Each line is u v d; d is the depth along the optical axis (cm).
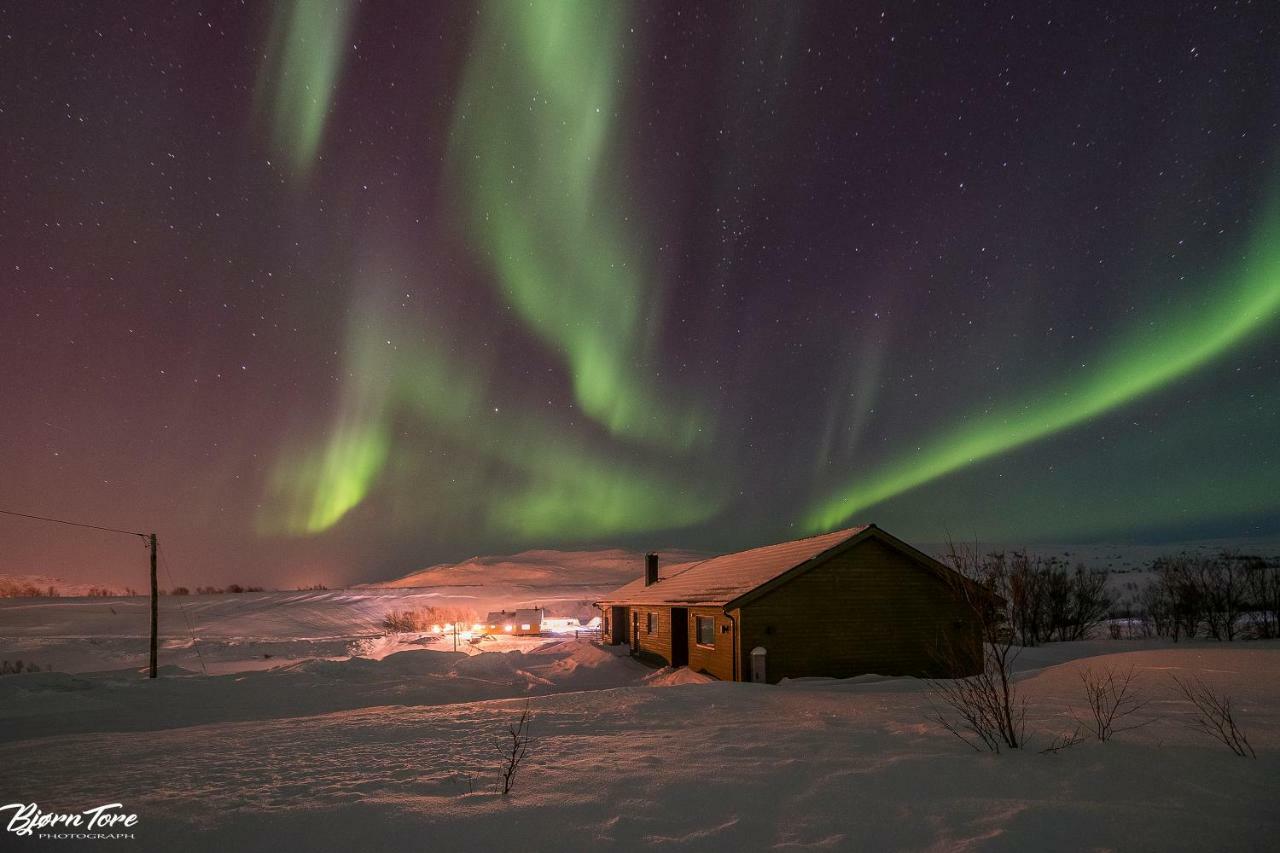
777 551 2262
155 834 485
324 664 2214
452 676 2148
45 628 3900
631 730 862
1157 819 459
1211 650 1330
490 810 516
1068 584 2491
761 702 1106
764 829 472
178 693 1778
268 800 559
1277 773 546
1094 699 929
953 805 504
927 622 1894
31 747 926
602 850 443
